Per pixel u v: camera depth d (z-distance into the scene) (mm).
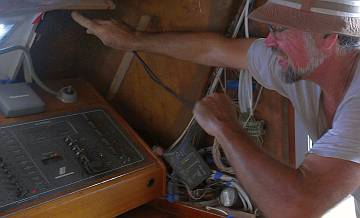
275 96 1576
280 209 1105
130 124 1717
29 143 1327
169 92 1611
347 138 1084
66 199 1242
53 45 1567
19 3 1222
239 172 1163
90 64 1713
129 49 1510
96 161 1369
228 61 1485
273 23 1083
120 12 1583
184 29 1536
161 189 1506
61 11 1479
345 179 1077
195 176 1543
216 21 1505
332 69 1176
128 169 1407
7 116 1371
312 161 1116
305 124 1411
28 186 1225
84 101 1565
